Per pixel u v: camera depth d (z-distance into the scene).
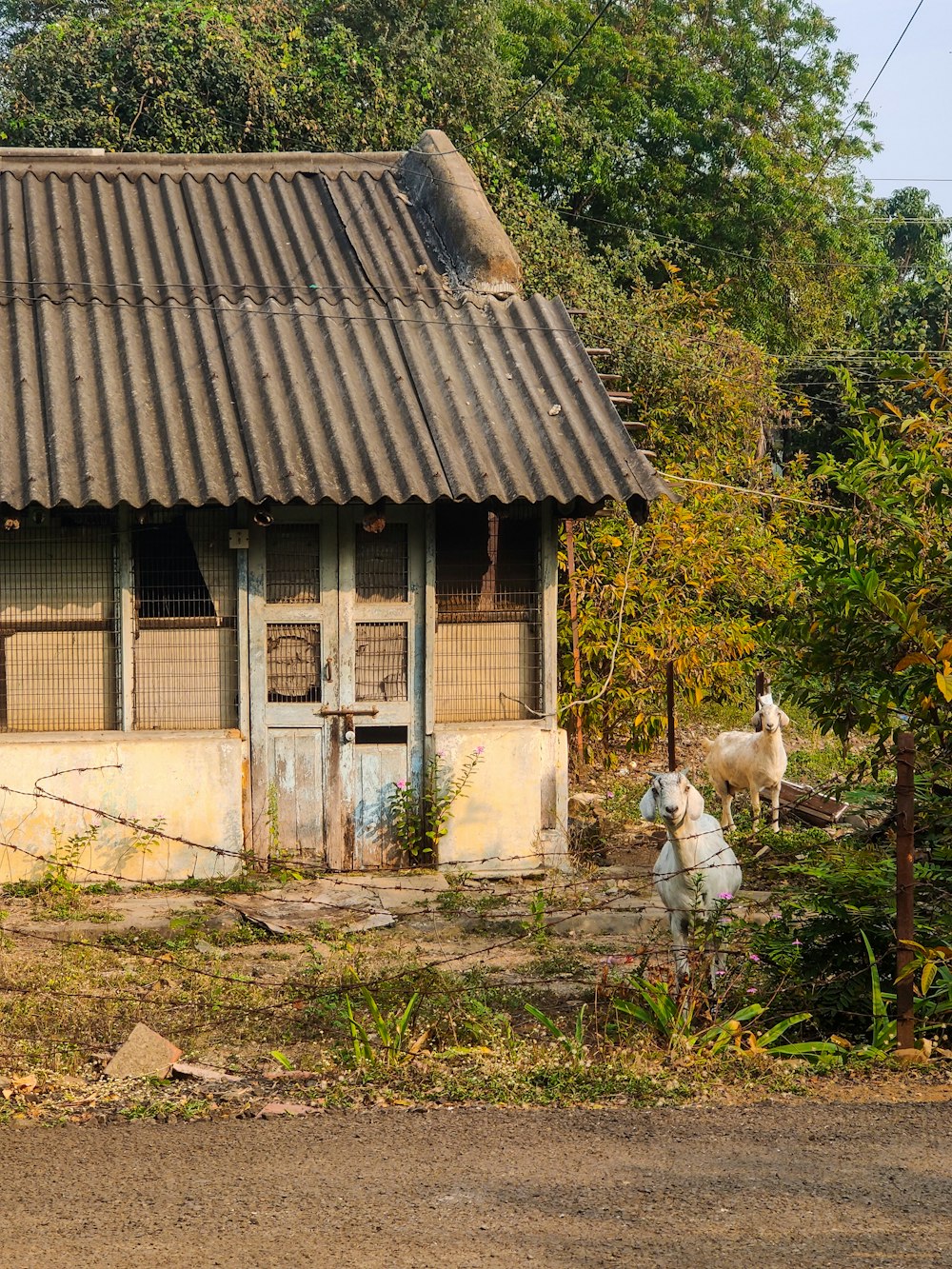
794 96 30.86
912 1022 6.96
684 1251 4.80
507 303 12.02
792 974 7.51
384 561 10.94
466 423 10.75
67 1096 6.39
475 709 11.17
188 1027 7.47
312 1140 5.84
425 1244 4.84
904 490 8.24
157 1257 4.73
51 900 9.86
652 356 18.45
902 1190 5.34
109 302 11.33
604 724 14.55
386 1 23.56
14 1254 4.76
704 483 15.25
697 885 7.86
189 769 10.51
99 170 12.61
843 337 29.72
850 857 7.68
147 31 21.56
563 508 11.08
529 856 10.12
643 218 27.77
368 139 21.83
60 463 9.94
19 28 24.91
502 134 24.53
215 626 10.77
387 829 10.95
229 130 21.34
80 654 10.65
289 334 11.29
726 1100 6.39
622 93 28.02
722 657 14.84
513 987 8.26
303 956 8.91
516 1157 5.67
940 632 7.69
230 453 10.20
